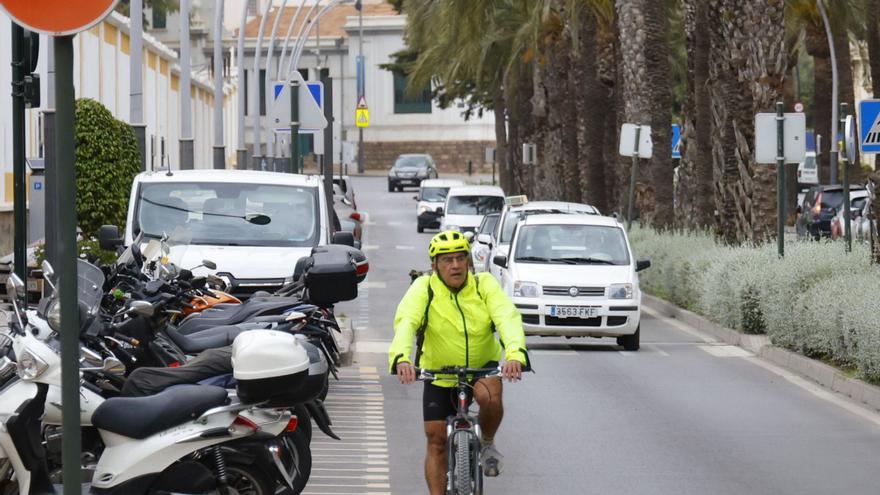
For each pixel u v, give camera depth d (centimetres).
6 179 7812
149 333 2309
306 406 2211
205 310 2986
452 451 2112
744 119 6306
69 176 1485
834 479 2675
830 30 11719
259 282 3900
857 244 5391
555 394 3803
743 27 6228
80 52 9300
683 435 3156
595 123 10125
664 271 6669
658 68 8112
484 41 13362
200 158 16950
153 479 1955
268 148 13988
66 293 1493
